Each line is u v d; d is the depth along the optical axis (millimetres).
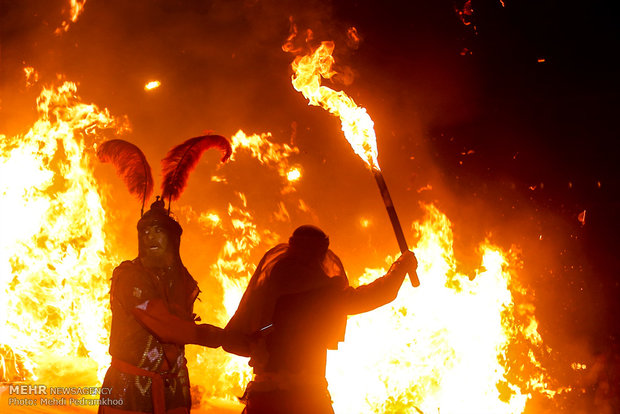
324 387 3000
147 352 2746
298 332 2961
